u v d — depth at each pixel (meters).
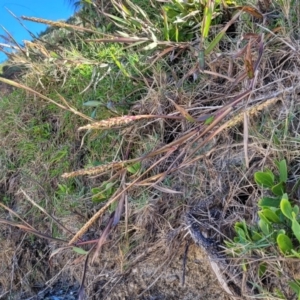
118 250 1.61
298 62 1.28
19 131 2.34
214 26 1.57
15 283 2.03
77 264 1.77
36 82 2.31
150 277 1.50
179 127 1.60
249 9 1.36
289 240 0.93
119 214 1.25
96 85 1.96
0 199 2.28
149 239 1.52
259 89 1.20
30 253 2.01
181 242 1.39
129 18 1.73
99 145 1.87
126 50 2.02
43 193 2.05
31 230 1.47
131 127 1.66
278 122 1.20
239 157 1.29
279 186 1.05
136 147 1.72
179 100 1.58
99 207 1.75
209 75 1.54
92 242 1.46
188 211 1.36
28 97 2.36
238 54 1.25
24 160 2.26
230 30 1.61
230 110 1.19
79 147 2.00
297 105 1.17
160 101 1.64
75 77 2.14
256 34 1.32
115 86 1.88
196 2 1.59
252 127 1.24
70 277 1.84
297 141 1.12
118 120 1.13
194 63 1.58
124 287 1.56
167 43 1.58
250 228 1.12
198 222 1.29
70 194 1.90
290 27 1.29
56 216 1.93
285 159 1.15
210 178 1.36
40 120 2.28
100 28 2.26
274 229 1.01
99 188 1.62
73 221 1.83
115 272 1.60
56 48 2.23
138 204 1.54
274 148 1.16
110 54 1.90
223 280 1.19
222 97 1.39
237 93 1.38
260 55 1.15
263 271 1.07
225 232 1.24
